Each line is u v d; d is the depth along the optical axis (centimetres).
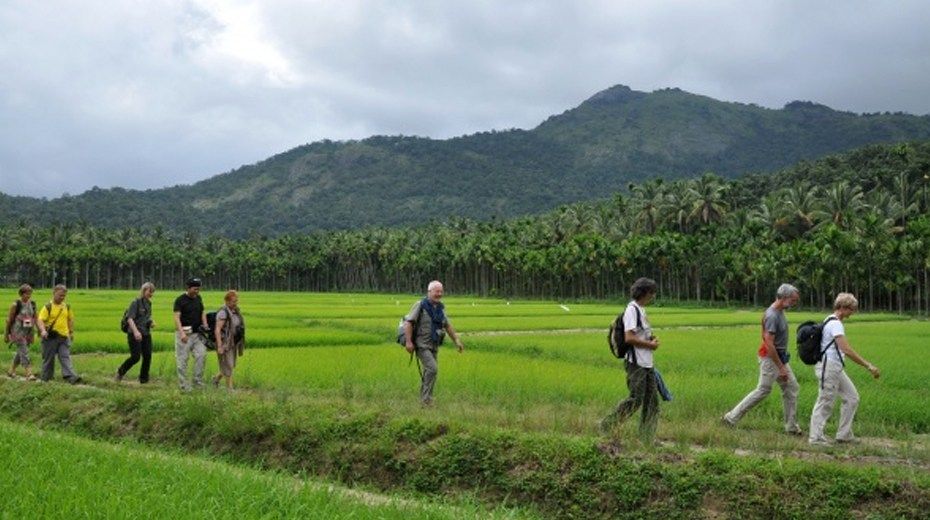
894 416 1683
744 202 15150
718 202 12788
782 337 1536
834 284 9900
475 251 14900
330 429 1291
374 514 834
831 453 1325
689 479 988
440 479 1127
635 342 1302
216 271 19550
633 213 14000
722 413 1697
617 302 12006
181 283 19500
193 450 1359
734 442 1364
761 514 941
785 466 987
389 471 1180
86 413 1560
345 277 19538
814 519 924
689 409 1695
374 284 18675
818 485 952
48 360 2098
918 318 8244
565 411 1620
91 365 2531
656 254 11606
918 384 2225
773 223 11625
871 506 924
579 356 3044
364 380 2169
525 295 14575
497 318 6181
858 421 1642
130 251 18575
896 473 977
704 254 11519
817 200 11606
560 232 14162
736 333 4650
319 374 2317
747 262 10725
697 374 2438
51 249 17112
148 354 2148
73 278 17888
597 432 1329
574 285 13525
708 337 4269
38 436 1159
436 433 1213
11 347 2988
